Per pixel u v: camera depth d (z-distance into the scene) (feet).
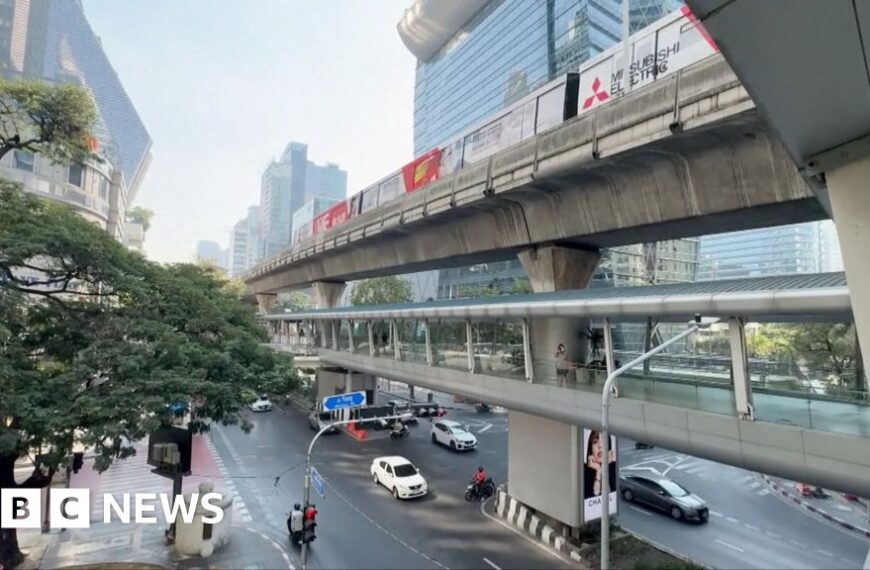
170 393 43.83
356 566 48.24
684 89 36.14
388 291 164.66
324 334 110.73
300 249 120.67
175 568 46.78
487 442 101.81
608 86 47.19
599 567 48.32
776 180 35.86
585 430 53.26
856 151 17.07
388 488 70.08
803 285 28.19
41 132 55.16
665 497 66.23
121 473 77.56
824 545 58.49
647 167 43.19
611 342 39.14
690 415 32.48
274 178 535.60
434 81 265.13
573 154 44.47
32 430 37.86
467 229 65.98
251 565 47.91
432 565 48.57
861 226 17.19
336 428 104.78
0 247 39.96
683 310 31.78
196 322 54.70
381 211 77.92
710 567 50.57
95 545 51.57
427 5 237.45
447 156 71.31
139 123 348.59
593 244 56.24
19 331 44.96
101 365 43.11
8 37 216.95
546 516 55.93
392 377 71.72
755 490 80.94
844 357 56.49
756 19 11.71
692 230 47.03
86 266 45.70
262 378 55.67
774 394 31.30
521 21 191.31
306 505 46.80
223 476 75.82
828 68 13.24
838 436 26.00
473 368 53.98
